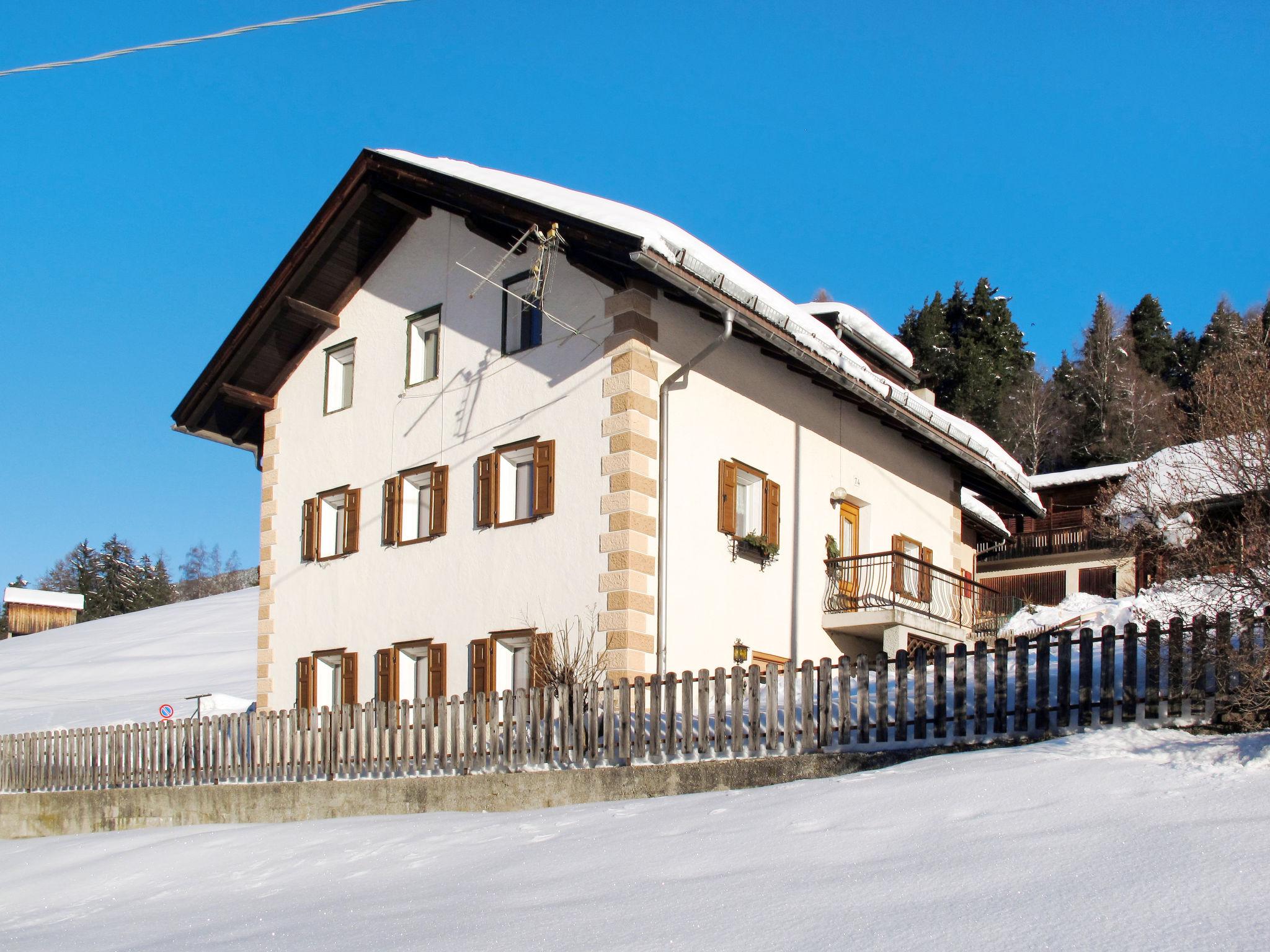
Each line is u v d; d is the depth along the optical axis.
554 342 16.48
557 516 15.95
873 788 8.72
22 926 9.80
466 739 13.49
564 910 6.85
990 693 11.24
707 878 7.18
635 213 15.74
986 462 22.08
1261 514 10.69
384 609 18.08
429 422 18.06
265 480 20.56
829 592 18.78
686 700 11.67
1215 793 7.25
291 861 10.87
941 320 59.72
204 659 37.78
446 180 16.64
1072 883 5.98
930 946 5.32
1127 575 25.83
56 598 60.94
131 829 17.05
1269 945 4.81
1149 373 60.94
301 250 18.91
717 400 16.88
